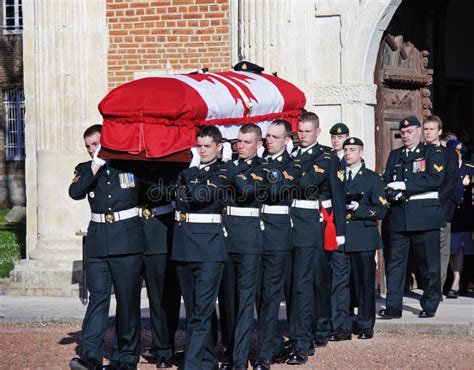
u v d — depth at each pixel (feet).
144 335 55.52
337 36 64.95
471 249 66.03
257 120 50.01
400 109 69.67
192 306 46.06
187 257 45.39
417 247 57.36
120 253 46.50
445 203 62.54
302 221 49.26
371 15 64.34
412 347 51.75
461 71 90.58
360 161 54.65
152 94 45.57
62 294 68.85
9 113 156.56
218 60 68.74
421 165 57.06
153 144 45.01
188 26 69.15
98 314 47.09
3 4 153.89
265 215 47.80
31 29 72.18
